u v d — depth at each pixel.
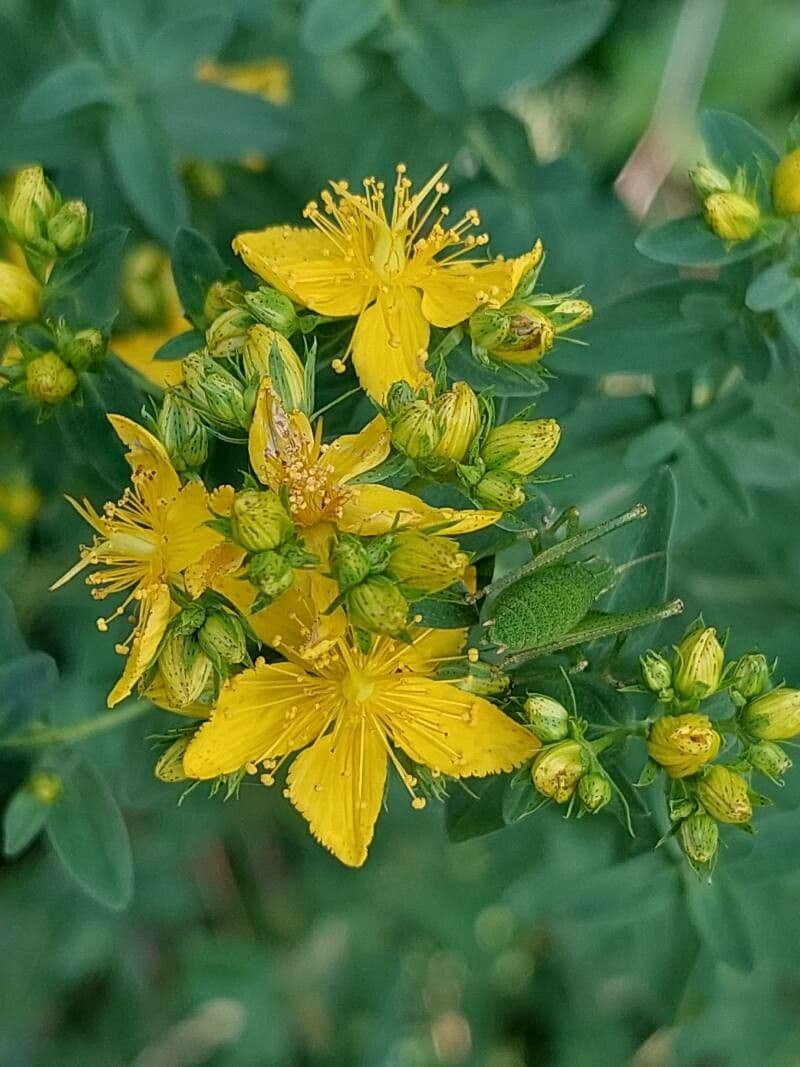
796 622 0.14
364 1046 0.17
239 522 0.08
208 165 0.14
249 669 0.09
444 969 0.18
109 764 0.15
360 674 0.09
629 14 0.18
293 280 0.09
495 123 0.14
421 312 0.10
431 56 0.14
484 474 0.09
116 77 0.13
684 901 0.11
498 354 0.10
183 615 0.09
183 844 0.16
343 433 0.10
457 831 0.10
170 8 0.14
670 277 0.14
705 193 0.10
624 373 0.11
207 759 0.09
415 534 0.08
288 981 0.18
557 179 0.14
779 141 0.18
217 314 0.10
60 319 0.10
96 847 0.11
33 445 0.13
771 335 0.11
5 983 0.17
